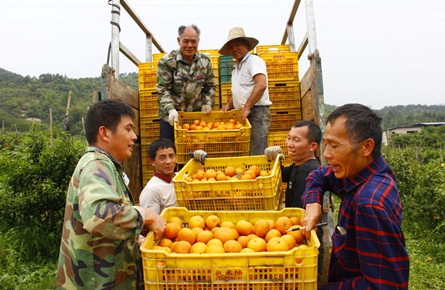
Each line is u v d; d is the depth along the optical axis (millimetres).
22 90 68688
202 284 1820
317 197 2330
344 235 2018
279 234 2291
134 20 6078
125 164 4645
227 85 5754
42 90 69375
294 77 5555
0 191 6930
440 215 7867
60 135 8008
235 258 1808
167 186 3350
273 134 4863
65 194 6863
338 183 2324
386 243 1738
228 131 3873
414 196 8516
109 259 2156
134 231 2002
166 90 4762
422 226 7832
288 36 6535
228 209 2875
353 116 1896
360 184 1958
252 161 3619
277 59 5578
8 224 6910
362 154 1917
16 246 6500
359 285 1849
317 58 3953
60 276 2199
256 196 2811
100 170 2084
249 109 4297
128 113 2332
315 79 4031
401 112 146375
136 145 5340
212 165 3678
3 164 7047
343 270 2070
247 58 4574
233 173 3451
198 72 4824
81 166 2137
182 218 2598
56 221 6859
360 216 1802
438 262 6172
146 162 5535
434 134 43844
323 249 2938
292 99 5551
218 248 2049
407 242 7078
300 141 3166
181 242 2158
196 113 4582
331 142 1943
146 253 1845
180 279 1834
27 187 6801
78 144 7953
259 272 1815
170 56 4746
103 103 2297
